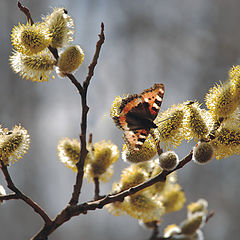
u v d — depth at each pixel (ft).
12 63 3.57
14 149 3.51
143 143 3.51
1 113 11.93
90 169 3.63
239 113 3.50
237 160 11.82
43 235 3.52
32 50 3.52
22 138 3.52
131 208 3.60
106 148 3.63
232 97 3.47
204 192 11.87
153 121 3.51
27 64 3.55
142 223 3.77
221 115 3.48
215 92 3.49
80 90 3.53
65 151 3.62
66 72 3.53
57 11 3.58
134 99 3.53
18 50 3.52
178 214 10.79
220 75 13.78
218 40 14.15
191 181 12.04
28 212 11.08
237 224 11.41
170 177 3.76
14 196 3.52
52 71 3.56
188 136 3.50
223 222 11.51
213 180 11.93
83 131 3.53
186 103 3.51
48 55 3.57
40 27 3.53
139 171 3.60
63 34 3.56
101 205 3.51
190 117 3.49
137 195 3.60
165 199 3.76
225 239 11.32
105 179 3.64
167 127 3.50
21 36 3.51
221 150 3.49
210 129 3.49
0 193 3.54
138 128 3.51
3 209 10.80
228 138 3.48
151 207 3.60
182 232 3.76
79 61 3.53
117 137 10.34
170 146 3.51
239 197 11.70
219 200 11.78
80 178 3.53
